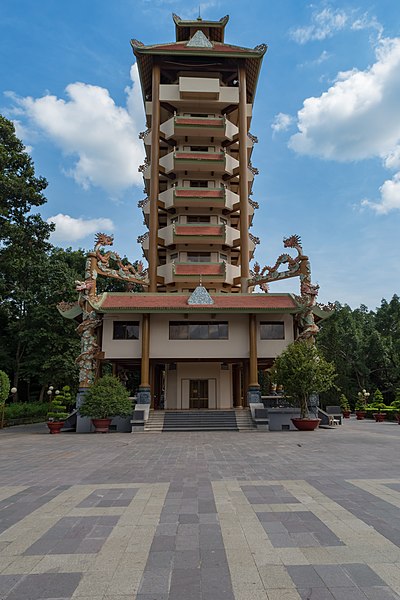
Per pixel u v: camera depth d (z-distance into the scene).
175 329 31.53
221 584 4.60
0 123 35.06
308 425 26.73
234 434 24.53
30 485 10.02
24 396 53.91
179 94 42.97
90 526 6.71
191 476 10.83
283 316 32.00
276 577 4.75
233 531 6.35
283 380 26.88
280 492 8.86
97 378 30.95
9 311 47.44
